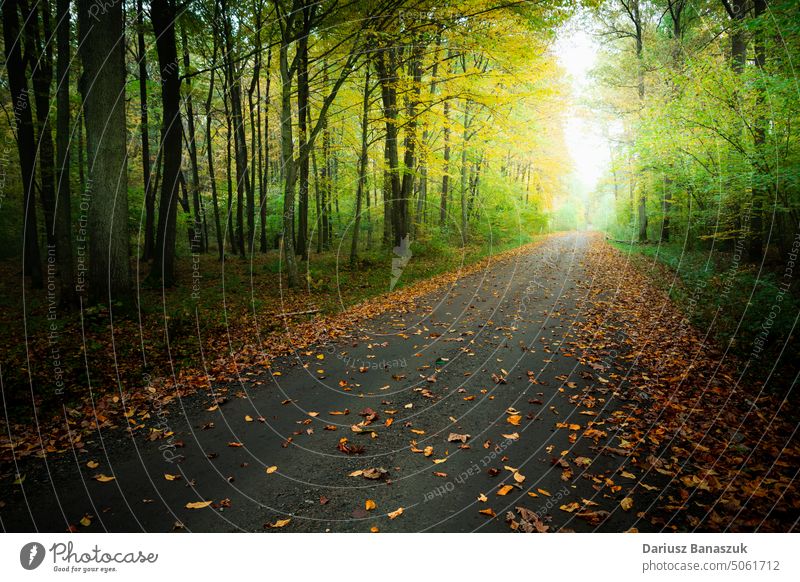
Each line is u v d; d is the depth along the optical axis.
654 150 10.27
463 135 16.83
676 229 17.56
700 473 3.32
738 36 11.34
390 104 14.61
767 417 4.09
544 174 24.17
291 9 11.15
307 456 3.90
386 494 3.32
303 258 18.31
